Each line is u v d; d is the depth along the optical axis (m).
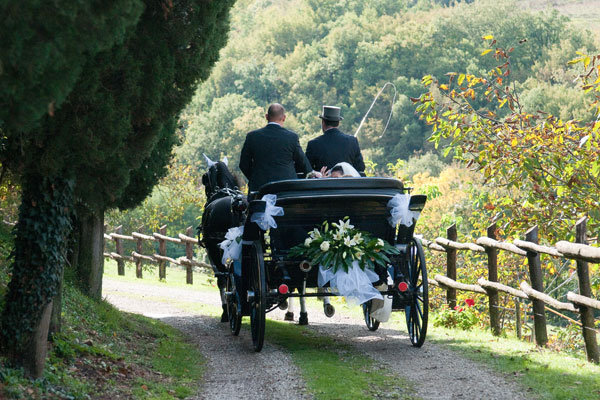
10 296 6.47
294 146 9.69
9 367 6.34
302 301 11.77
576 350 10.00
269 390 7.33
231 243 9.52
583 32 127.19
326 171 10.23
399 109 116.44
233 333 10.90
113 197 7.48
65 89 5.09
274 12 179.50
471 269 17.38
